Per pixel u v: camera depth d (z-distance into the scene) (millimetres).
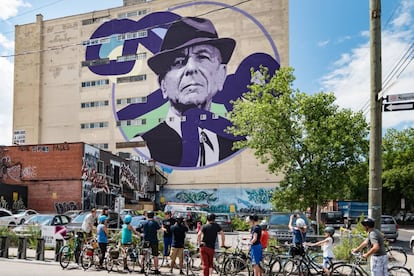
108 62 75438
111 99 74125
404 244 27094
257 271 11047
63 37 79125
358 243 15867
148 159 67188
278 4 67875
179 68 70562
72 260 16359
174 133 69125
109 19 76625
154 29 73250
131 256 14195
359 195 62031
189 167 67438
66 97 77125
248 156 64938
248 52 67750
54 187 38906
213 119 67438
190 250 14750
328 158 22797
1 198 36156
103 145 73250
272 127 23734
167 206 37531
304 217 20812
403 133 54969
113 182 46125
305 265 12539
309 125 22953
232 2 69750
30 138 77625
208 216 11062
